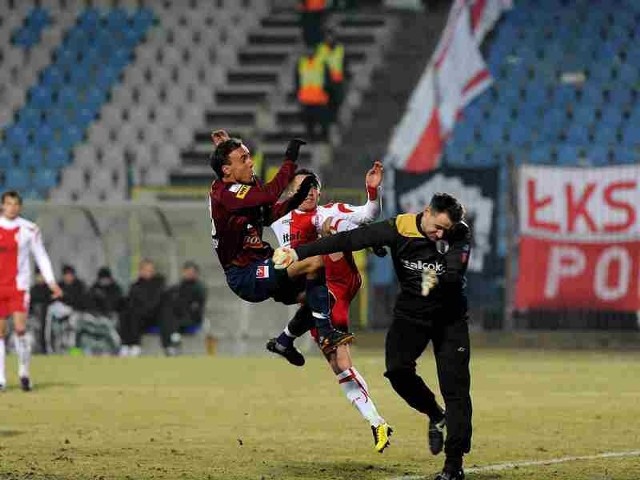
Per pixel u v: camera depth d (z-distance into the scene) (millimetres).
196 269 82375
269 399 49938
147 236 88188
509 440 36656
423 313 28094
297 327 32750
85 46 121688
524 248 78750
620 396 50750
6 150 112938
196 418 42875
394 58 118125
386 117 110375
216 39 121188
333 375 62750
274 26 124562
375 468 30938
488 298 79625
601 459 32500
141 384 57250
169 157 111375
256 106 114875
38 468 30969
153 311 81125
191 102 115688
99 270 82625
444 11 124375
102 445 35562
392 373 28766
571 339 78562
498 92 109250
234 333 86562
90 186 108875
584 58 112375
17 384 57469
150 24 123312
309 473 30062
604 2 116750
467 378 27766
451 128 104688
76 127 114375
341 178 100250
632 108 107438
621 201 77688
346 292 37062
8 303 53969
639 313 77688
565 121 106438
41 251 54625
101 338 82250
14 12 125062
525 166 78750
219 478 29297
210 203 31031
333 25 120750
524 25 115438
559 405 47125
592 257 78312
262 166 95875
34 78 119188
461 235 27312
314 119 103625
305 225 35375
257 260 31406
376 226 27938
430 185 79625
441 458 32875
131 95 116500
